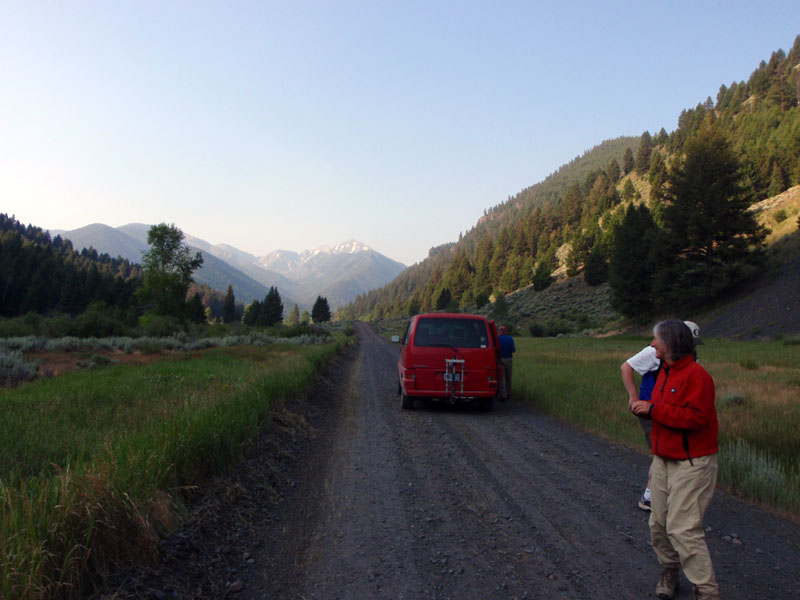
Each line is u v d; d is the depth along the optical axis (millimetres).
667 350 3301
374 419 10031
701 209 60156
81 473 3705
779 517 4961
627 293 68875
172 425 5336
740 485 5668
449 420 10016
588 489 5734
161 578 3312
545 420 10070
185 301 67375
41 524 3053
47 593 2732
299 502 5195
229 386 9867
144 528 3504
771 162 112625
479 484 5883
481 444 7949
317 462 6762
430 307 191875
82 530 3248
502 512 4973
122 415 7312
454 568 3744
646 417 3408
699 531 3102
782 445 6930
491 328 11000
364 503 5191
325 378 16625
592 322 79500
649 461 7004
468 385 10641
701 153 60562
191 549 3801
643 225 74250
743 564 3891
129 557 3396
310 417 9773
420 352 10766
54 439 5820
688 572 3088
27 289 113062
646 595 3391
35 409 7594
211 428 5734
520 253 173500
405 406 11281
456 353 10695
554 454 7332
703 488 3137
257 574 3590
